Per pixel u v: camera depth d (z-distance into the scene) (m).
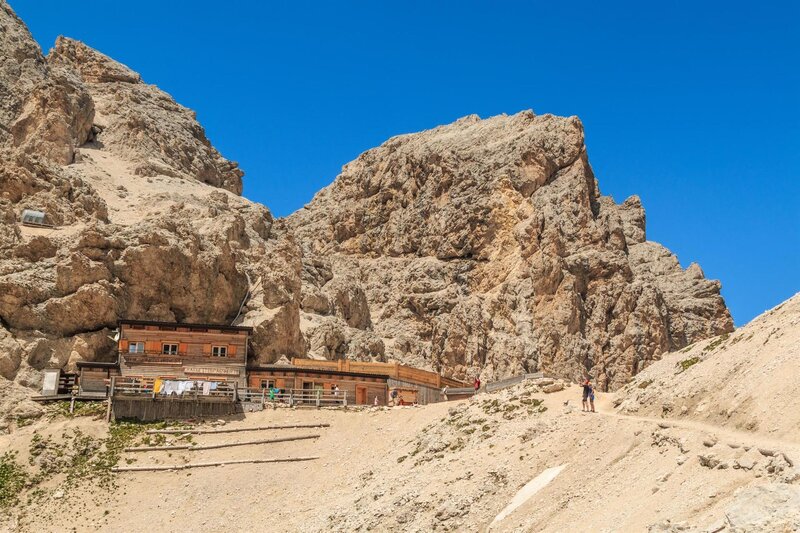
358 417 78.06
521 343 142.75
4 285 93.44
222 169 185.12
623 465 49.59
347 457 71.69
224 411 80.62
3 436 78.19
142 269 102.06
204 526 64.88
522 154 167.38
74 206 114.44
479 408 71.50
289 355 108.62
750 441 43.50
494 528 50.28
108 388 82.00
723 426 48.56
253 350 104.25
